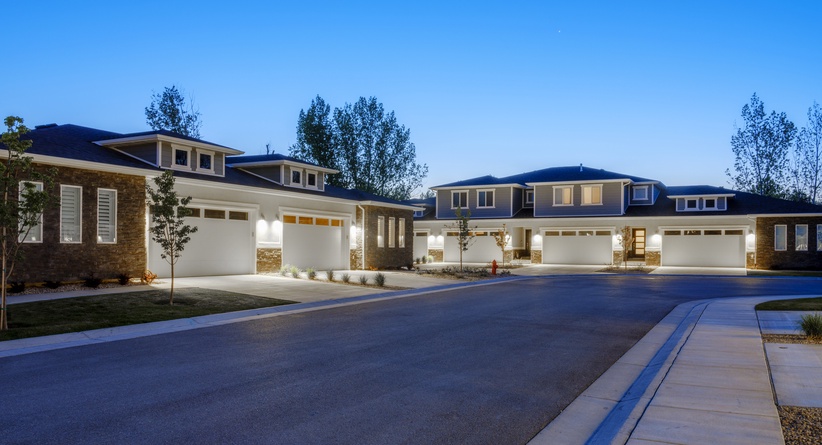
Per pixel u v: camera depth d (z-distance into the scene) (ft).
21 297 50.03
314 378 25.66
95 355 30.42
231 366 27.91
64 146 63.87
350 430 18.86
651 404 21.04
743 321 43.19
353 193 109.50
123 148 73.41
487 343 34.68
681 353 30.58
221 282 67.92
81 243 59.31
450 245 145.28
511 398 22.99
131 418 19.86
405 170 175.22
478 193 144.25
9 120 36.63
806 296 64.90
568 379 26.22
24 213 37.06
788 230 114.21
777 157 173.58
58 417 19.93
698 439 17.25
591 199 132.36
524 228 149.38
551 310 51.26
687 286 79.66
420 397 22.85
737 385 23.67
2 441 17.58
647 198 135.23
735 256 119.03
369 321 43.57
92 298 49.98
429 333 38.11
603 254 128.47
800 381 24.25
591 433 19.16
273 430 18.76
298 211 88.53
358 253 102.32
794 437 17.29
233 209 76.89
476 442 18.04
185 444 17.44
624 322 44.21
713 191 125.59
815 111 169.99
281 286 66.39
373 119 169.37
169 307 47.03
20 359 29.40
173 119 159.63
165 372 26.61
